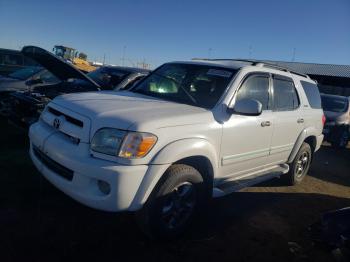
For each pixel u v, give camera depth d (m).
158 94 4.45
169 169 3.35
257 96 4.62
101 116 3.20
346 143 11.86
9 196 4.06
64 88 6.73
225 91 4.12
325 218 3.49
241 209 4.83
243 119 4.19
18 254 3.04
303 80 6.03
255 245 3.89
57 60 5.89
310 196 5.90
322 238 3.34
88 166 3.02
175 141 3.31
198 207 3.75
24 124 6.19
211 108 3.95
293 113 5.40
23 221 3.58
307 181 6.85
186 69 4.69
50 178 3.42
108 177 2.96
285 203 5.36
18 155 5.57
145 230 3.40
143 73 7.91
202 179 3.67
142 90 4.68
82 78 6.25
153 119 3.25
